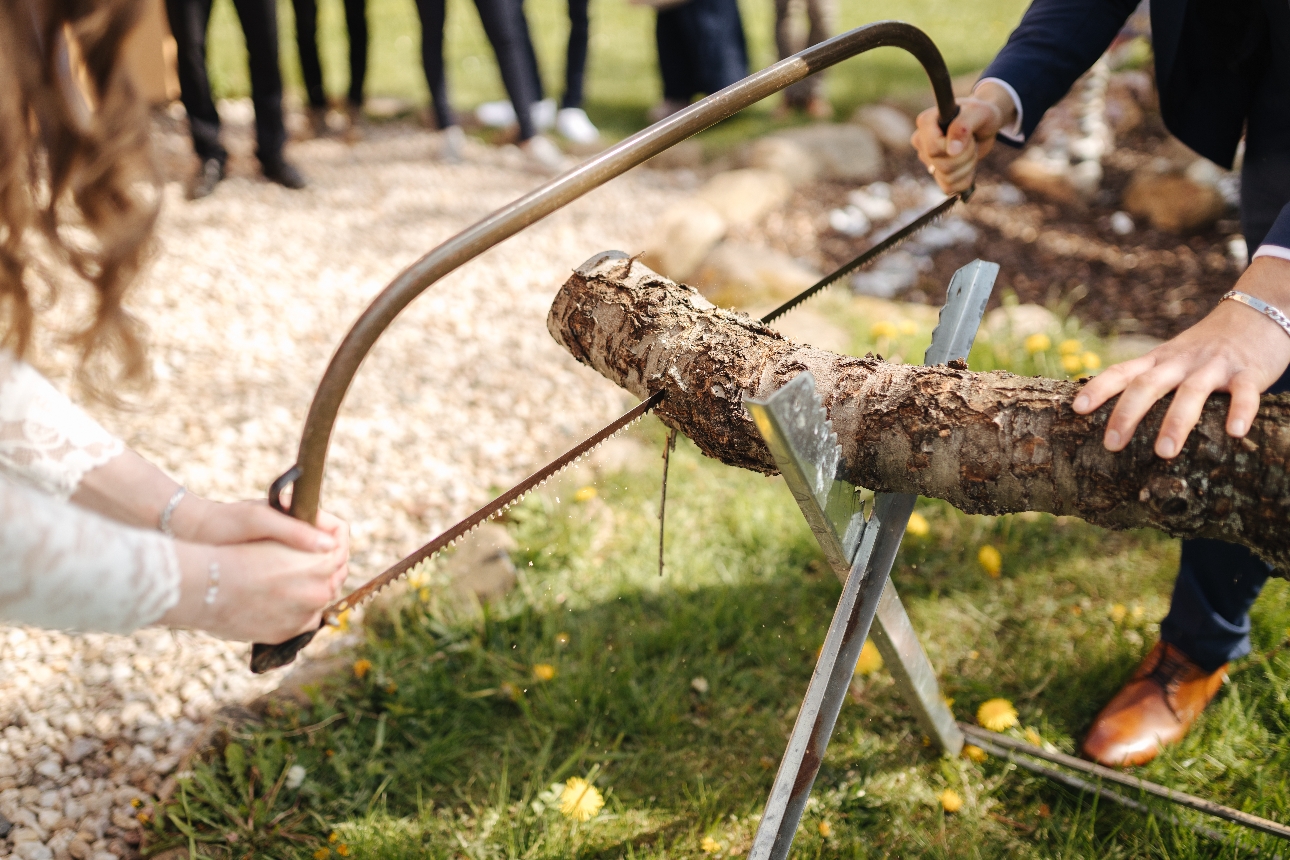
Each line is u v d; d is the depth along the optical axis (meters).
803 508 1.09
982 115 1.60
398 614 2.10
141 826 1.71
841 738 1.84
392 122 5.55
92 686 2.00
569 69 5.29
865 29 1.23
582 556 2.33
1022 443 1.08
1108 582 2.18
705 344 1.24
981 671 1.99
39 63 0.85
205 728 1.88
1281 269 1.09
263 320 3.44
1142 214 4.17
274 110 4.29
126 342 1.05
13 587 0.81
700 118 1.07
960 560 2.28
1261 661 1.91
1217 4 1.51
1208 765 1.73
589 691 1.94
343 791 1.79
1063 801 1.70
